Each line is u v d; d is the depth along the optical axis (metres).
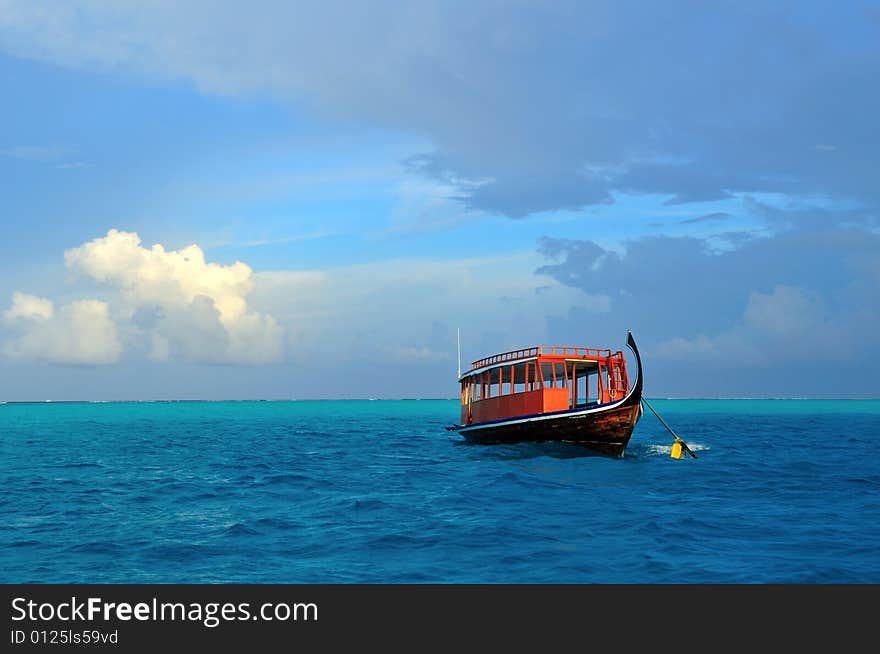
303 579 18.34
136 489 34.78
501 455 47.72
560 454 43.72
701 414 157.50
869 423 110.44
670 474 38.41
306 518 26.16
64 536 23.27
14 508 29.09
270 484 36.34
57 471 43.50
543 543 21.67
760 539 22.14
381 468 43.78
